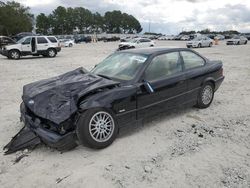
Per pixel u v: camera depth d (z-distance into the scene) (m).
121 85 4.60
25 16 89.44
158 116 5.74
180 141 4.56
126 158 4.03
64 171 3.72
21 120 4.94
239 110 6.20
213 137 4.72
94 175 3.61
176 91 5.34
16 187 3.40
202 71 5.90
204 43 33.19
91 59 18.95
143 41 30.94
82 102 4.14
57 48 21.98
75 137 4.17
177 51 5.62
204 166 3.78
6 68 14.69
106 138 4.32
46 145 4.45
